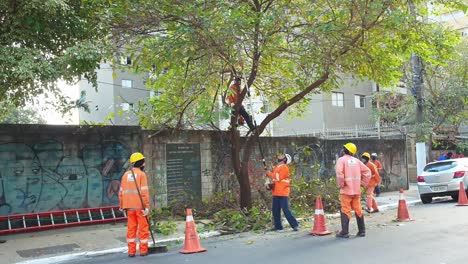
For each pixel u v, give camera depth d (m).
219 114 10.03
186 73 11.16
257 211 11.36
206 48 10.12
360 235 9.06
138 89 36.78
